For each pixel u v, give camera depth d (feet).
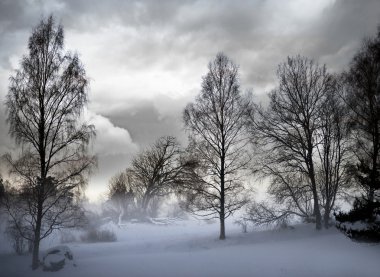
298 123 89.97
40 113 66.33
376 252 61.05
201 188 94.02
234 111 92.68
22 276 59.06
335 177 89.86
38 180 64.39
